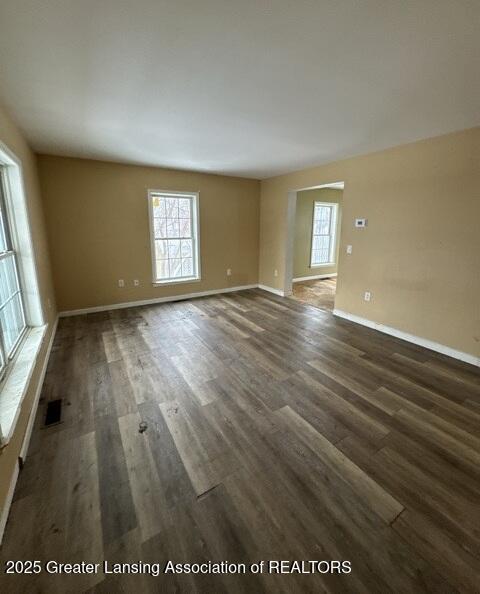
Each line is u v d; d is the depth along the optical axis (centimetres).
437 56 167
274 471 171
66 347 335
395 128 287
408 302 358
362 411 226
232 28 145
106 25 143
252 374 280
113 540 132
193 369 288
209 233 563
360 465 175
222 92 214
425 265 335
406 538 134
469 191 290
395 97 220
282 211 559
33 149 364
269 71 185
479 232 288
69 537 133
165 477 166
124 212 467
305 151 373
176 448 187
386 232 372
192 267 564
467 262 299
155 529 137
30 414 202
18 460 167
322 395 246
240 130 295
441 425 211
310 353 326
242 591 115
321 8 131
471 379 274
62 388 253
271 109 243
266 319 443
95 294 466
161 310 482
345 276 438
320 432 203
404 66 178
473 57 167
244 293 604
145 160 432
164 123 276
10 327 235
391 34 149
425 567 122
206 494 156
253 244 628
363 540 133
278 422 212
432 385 263
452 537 134
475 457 182
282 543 132
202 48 162
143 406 230
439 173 311
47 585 116
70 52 165
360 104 232
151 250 503
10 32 147
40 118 260
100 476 166
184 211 537
